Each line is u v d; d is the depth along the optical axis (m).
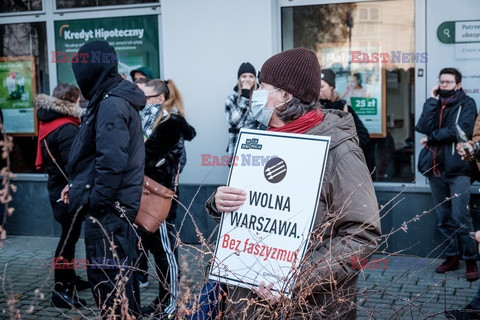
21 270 6.75
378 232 2.69
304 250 2.60
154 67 8.09
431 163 6.55
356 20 7.35
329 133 2.77
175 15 7.61
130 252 4.27
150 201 4.59
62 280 5.70
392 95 7.29
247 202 2.73
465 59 7.02
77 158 4.29
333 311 2.65
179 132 5.09
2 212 8.15
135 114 4.32
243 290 2.74
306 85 2.82
